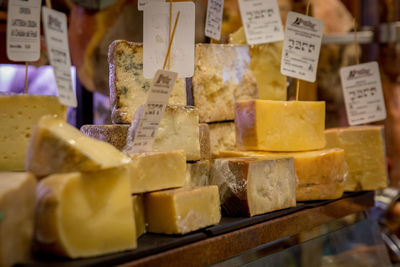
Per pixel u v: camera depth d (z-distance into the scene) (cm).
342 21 295
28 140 115
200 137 156
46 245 93
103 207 98
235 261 128
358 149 188
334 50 273
